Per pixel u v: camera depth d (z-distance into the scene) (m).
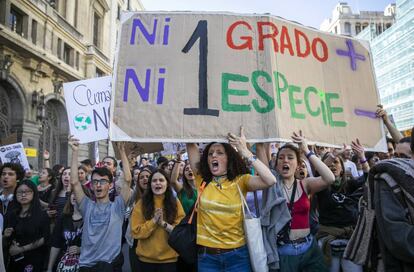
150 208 3.83
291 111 3.16
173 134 2.99
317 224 3.39
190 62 3.14
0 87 16.50
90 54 24.83
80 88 4.54
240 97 3.07
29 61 17.53
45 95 19.22
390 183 2.10
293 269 2.94
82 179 5.55
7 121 17.00
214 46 3.17
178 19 3.24
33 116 18.14
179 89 3.08
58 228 4.09
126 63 3.14
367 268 2.40
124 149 3.87
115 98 3.07
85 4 25.34
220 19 3.24
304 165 3.73
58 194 5.22
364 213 2.39
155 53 3.16
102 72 27.20
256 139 2.99
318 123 3.29
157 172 3.94
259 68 3.14
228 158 2.96
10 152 6.88
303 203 3.10
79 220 4.01
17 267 4.00
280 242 3.01
